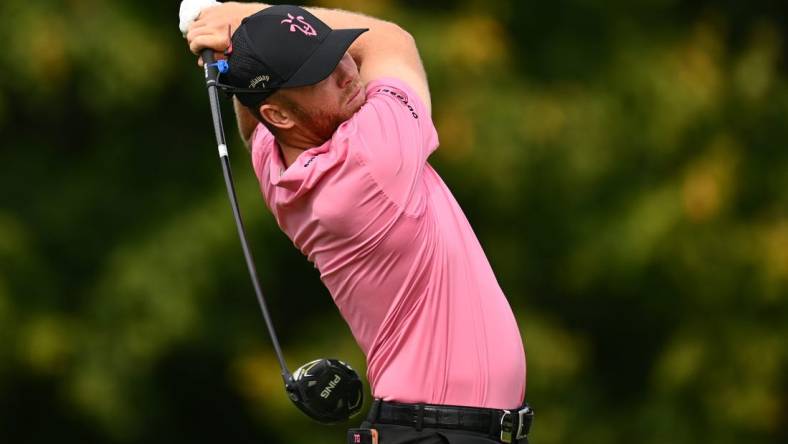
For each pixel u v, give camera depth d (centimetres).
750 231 3959
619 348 4241
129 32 3516
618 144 3812
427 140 1186
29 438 4122
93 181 3884
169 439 4116
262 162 1248
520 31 3959
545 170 3697
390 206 1147
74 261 3822
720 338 4000
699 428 4006
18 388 4006
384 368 1179
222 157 1212
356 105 1182
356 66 1236
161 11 3691
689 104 3866
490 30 3662
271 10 1177
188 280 3584
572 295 4109
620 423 4072
